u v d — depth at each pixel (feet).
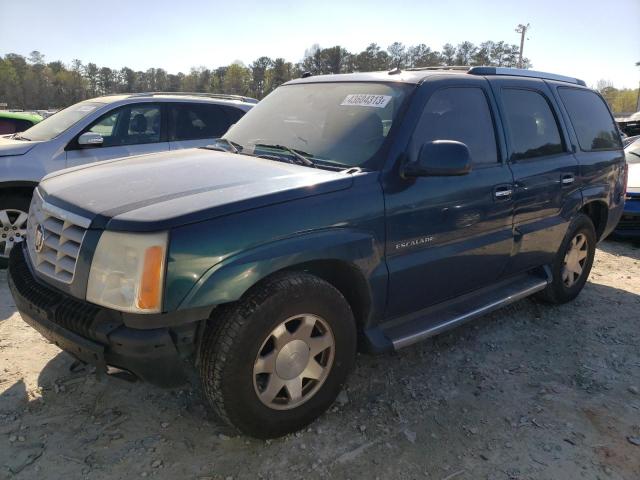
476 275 12.16
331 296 9.11
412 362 12.26
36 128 20.89
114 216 7.79
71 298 8.23
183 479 8.25
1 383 10.57
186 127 21.97
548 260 14.49
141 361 7.63
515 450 9.28
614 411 10.59
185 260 7.54
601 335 14.10
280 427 9.00
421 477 8.54
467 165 9.76
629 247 24.12
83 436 9.13
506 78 13.28
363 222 9.43
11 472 8.20
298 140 11.27
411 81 11.12
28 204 18.34
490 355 12.77
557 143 14.47
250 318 8.14
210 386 8.30
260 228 8.16
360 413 10.18
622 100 307.58
